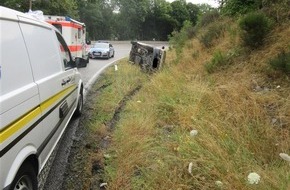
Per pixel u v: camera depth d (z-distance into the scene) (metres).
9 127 2.78
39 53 3.97
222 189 3.61
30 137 3.30
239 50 8.98
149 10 68.50
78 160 5.01
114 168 4.57
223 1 14.99
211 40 12.16
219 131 4.90
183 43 18.45
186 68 10.89
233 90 6.42
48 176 4.46
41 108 3.72
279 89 6.34
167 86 8.44
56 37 5.16
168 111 6.66
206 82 8.02
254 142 4.52
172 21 70.75
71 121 6.86
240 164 4.03
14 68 3.09
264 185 3.48
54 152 5.12
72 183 4.33
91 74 14.20
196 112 5.96
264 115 5.43
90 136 5.97
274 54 7.50
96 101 8.70
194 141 4.73
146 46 13.74
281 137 4.69
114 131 6.02
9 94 2.87
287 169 3.84
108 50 23.67
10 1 29.17
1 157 2.62
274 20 8.81
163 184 3.89
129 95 9.03
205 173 3.99
